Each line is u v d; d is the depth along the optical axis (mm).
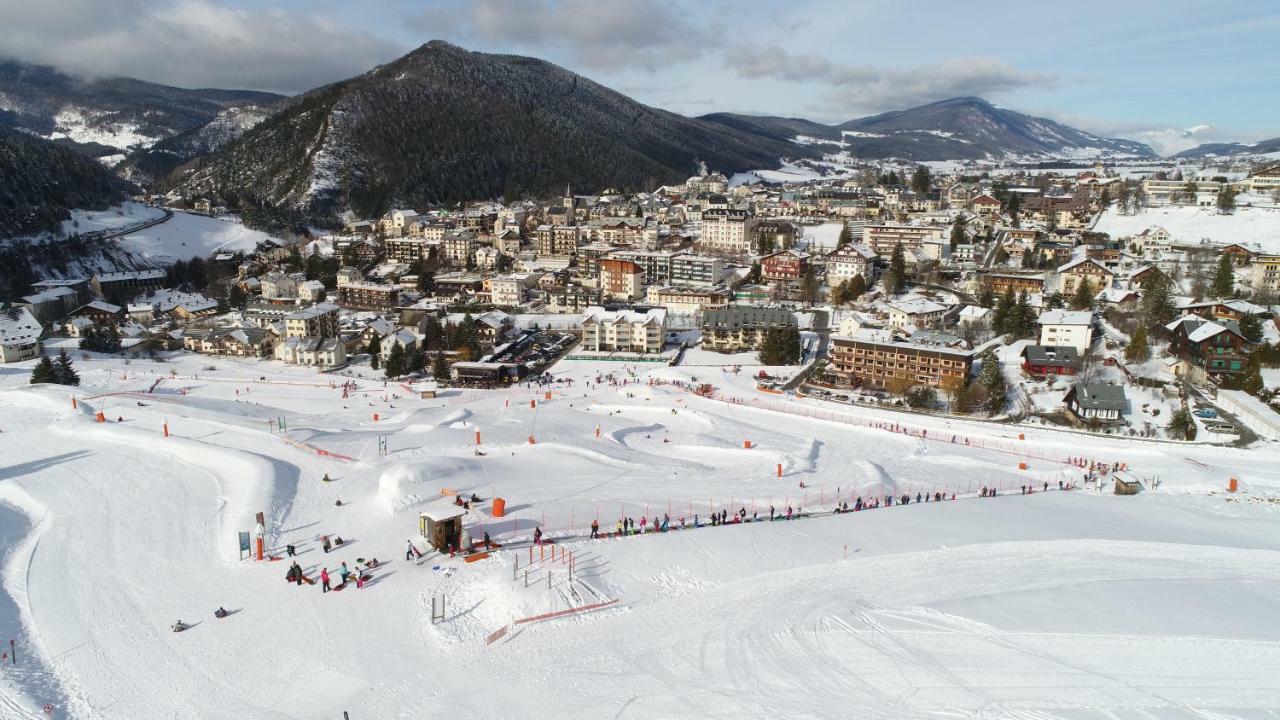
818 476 98562
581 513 79250
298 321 190500
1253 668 49375
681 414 131250
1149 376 137125
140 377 164625
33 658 54250
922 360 143750
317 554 69125
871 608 58250
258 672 51781
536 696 48125
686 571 64750
